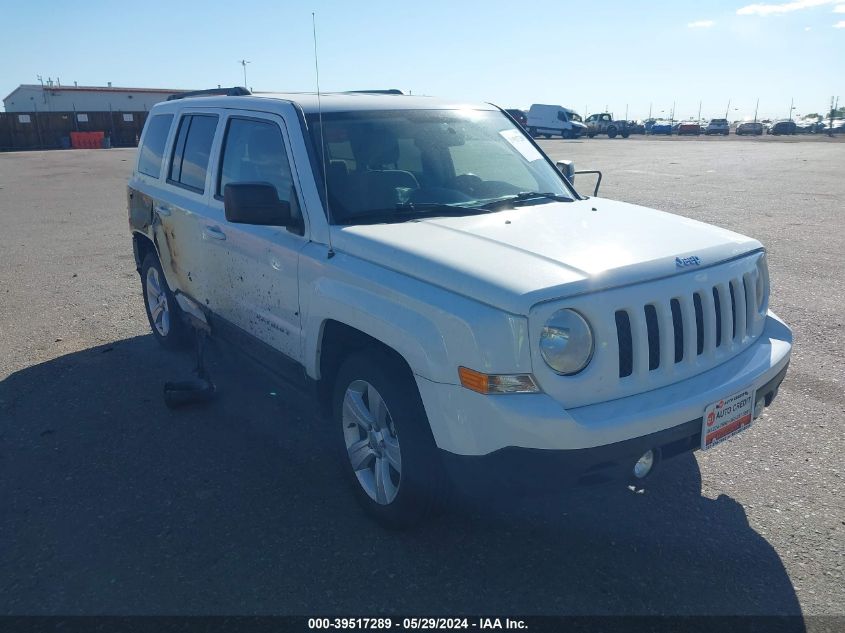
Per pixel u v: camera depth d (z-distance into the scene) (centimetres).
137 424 489
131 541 356
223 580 326
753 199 1520
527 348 283
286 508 383
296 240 395
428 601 310
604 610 302
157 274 616
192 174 525
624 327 304
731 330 342
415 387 329
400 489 336
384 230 362
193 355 623
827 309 696
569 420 280
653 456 311
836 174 2123
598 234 354
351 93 507
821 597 306
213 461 436
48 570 336
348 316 346
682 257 325
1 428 488
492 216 390
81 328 706
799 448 431
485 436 289
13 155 3966
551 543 348
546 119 6019
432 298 307
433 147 443
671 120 8244
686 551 339
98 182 2270
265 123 440
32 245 1157
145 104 7081
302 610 306
